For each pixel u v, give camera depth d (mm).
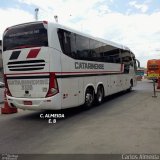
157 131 7238
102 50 13062
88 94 11391
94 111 10961
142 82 35688
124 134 6984
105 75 13398
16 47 9562
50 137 7039
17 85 9680
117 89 15609
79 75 10422
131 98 15219
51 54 8867
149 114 9883
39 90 9156
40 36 9023
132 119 8992
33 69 9195
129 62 18625
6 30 9891
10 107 10859
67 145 6199
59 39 9211
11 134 7551
